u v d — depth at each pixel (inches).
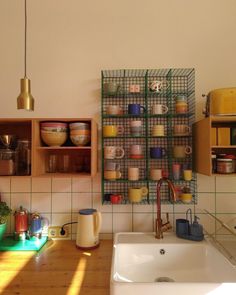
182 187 61.7
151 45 64.1
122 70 63.8
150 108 62.8
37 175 53.7
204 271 52.7
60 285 41.3
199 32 64.2
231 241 61.4
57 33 64.3
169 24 64.3
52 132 53.3
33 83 63.9
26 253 54.0
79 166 60.9
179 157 58.5
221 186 62.9
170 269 54.0
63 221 62.9
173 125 62.3
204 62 63.9
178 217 62.9
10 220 63.0
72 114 63.6
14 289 40.2
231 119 53.8
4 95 63.8
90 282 42.2
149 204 62.9
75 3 64.3
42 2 64.4
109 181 61.5
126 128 62.8
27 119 52.5
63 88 63.9
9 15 64.3
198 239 55.6
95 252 54.6
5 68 64.1
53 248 56.9
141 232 61.5
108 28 64.0
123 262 53.7
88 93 63.8
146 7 63.9
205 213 62.7
